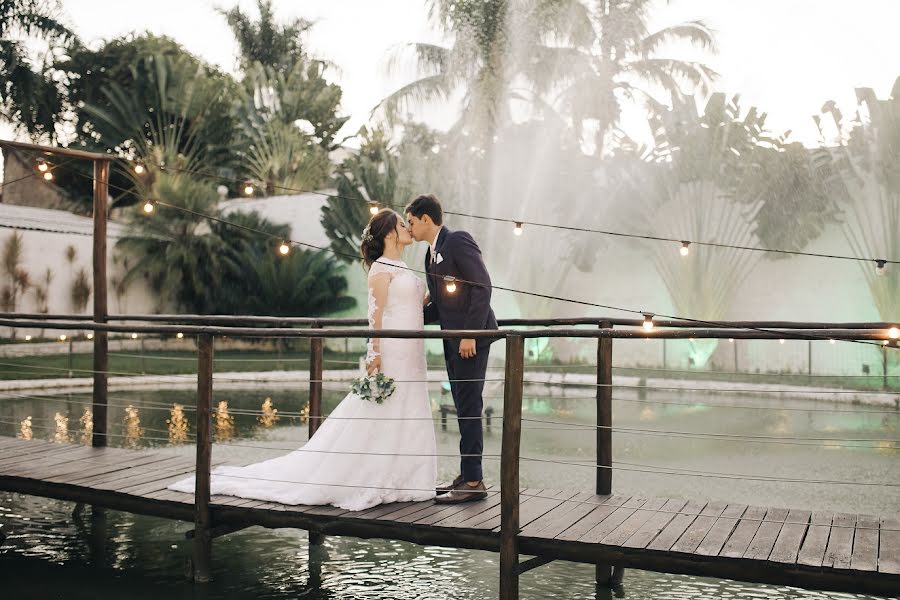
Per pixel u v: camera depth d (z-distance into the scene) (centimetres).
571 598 440
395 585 456
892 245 1480
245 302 2078
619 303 1798
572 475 719
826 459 799
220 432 913
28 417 1020
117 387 1370
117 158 629
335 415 452
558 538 373
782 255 1609
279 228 2147
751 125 1608
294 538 553
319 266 2086
